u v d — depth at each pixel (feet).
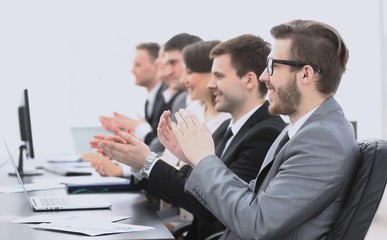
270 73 6.38
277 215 5.75
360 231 5.60
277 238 5.92
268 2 18.43
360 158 5.94
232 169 8.21
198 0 18.88
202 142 6.50
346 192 5.88
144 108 18.25
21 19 18.74
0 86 18.62
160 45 18.39
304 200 5.73
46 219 7.06
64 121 19.15
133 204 8.30
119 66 19.26
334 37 6.24
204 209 8.16
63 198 8.75
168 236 6.07
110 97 19.31
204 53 10.80
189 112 6.74
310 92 6.25
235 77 8.77
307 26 6.31
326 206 5.84
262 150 8.20
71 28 19.01
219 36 18.80
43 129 19.02
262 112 8.67
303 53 6.21
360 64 17.03
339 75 6.27
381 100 16.81
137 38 19.13
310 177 5.76
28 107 11.93
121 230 6.34
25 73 18.81
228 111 8.98
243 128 8.66
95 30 19.10
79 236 6.10
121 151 8.45
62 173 12.25
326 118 6.09
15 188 10.00
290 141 6.06
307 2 17.98
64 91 19.13
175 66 15.08
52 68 19.02
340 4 17.40
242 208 5.93
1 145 17.70
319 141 5.84
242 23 18.66
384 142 5.99
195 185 6.30
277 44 6.38
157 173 8.37
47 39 18.93
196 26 18.93
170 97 15.80
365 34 17.02
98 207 7.95
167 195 8.37
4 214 7.54
